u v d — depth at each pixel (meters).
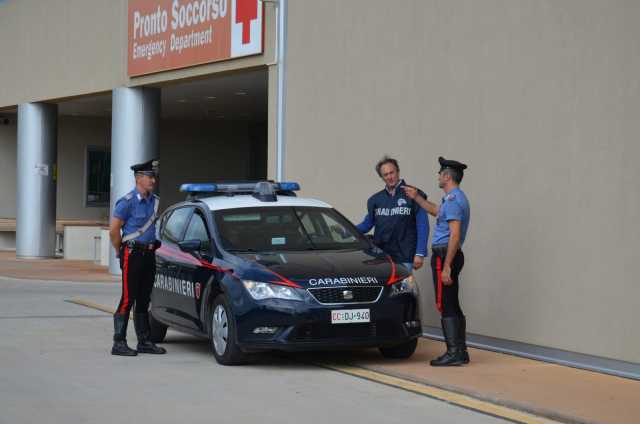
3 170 39.97
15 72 33.66
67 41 29.81
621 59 12.13
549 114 13.11
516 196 13.59
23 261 33.06
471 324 14.28
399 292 12.19
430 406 9.98
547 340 13.02
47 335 15.22
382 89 16.38
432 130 15.23
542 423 9.30
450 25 14.88
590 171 12.50
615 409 9.73
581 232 12.60
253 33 20.34
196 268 13.10
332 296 11.86
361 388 10.93
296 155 18.66
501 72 13.91
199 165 41.03
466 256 14.39
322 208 13.92
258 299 11.84
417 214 13.51
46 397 10.23
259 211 13.52
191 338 15.31
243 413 9.52
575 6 12.76
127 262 13.17
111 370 11.98
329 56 17.77
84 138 40.19
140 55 25.52
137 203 13.14
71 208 40.00
